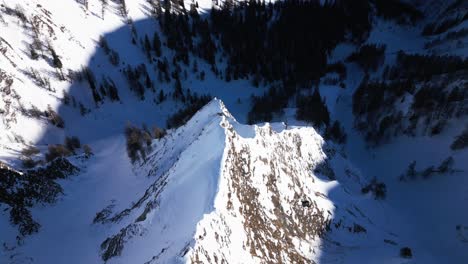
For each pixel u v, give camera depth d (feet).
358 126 432.66
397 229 258.16
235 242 150.71
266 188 189.88
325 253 190.70
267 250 163.12
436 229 281.74
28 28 486.79
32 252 192.85
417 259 212.84
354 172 301.63
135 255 163.02
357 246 204.85
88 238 201.87
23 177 229.45
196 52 633.61
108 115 484.33
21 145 370.12
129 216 200.13
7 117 386.93
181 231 151.53
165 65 577.84
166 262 134.21
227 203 159.12
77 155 320.70
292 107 468.75
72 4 578.25
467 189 312.09
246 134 209.36
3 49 436.76
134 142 299.38
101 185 268.82
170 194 177.78
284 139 234.38
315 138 273.33
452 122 382.63
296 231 190.29
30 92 432.66
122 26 612.70
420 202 321.93
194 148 202.08
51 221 218.59
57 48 499.51
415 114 403.13
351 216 228.22
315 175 247.09
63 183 258.37
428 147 378.32
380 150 403.54
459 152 350.64
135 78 539.29
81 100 484.33
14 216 205.05
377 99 437.58
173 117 472.44
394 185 352.69
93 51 547.08
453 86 411.75
